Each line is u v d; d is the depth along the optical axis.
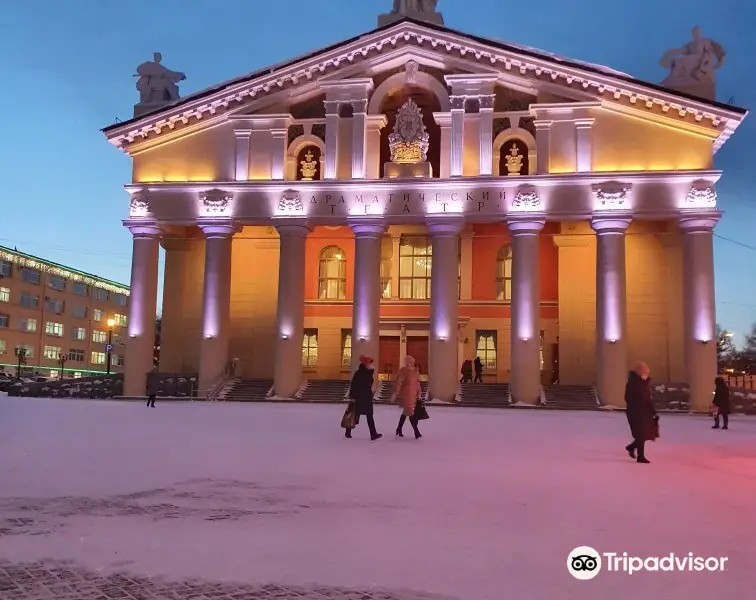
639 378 13.75
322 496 9.30
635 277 38.81
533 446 16.05
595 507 8.85
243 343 42.03
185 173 38.66
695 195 34.12
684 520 8.19
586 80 35.41
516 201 35.38
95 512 8.20
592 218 34.91
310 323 42.56
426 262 41.97
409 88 38.41
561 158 35.69
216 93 38.16
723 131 35.31
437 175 38.75
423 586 5.68
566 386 37.12
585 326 39.34
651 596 5.52
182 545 6.80
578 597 5.47
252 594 5.47
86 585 5.63
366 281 36.22
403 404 17.62
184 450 14.02
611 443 17.20
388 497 9.27
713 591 5.66
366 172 37.44
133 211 38.44
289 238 37.12
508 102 37.00
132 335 37.94
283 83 38.25
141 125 38.69
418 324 41.31
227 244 37.88
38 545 6.73
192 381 38.03
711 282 33.88
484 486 10.22
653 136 35.19
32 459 12.34
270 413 26.42
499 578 5.90
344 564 6.24
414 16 40.59
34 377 74.19
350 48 37.62
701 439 19.31
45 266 92.44
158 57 41.78
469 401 35.03
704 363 33.50
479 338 41.59
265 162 38.06
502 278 41.41
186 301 42.78
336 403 34.78
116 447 14.35
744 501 9.48
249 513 8.27
